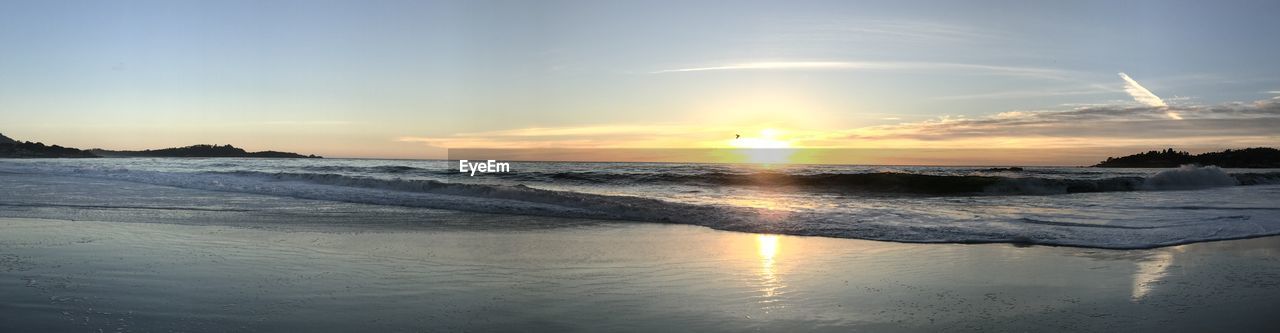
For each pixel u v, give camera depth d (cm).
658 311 476
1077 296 536
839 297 526
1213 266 673
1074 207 1362
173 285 528
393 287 539
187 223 965
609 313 468
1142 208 1339
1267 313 482
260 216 1074
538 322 441
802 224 1005
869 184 2197
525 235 891
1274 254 748
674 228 984
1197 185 2305
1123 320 464
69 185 1778
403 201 1357
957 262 693
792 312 478
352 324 427
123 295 491
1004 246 805
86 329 403
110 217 1030
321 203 1316
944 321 459
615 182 2484
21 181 1970
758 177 2388
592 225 1014
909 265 673
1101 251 770
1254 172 2659
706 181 2456
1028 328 443
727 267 653
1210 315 478
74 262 621
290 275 580
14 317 425
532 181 2550
